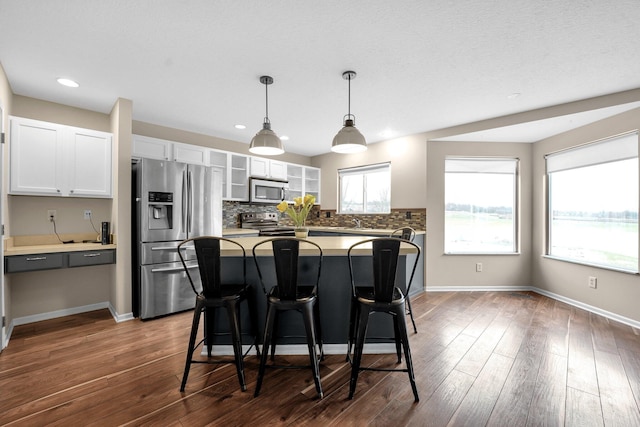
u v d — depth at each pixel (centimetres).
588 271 329
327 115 349
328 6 167
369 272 227
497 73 244
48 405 163
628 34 189
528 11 170
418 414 158
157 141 363
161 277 307
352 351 226
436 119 359
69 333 263
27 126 262
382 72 243
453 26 184
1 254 225
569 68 234
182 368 204
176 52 214
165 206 321
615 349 233
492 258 414
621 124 296
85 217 321
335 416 156
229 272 224
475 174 424
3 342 229
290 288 174
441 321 294
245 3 164
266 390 179
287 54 217
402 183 445
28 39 196
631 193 296
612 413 159
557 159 375
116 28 186
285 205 267
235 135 443
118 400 168
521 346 238
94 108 320
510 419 154
